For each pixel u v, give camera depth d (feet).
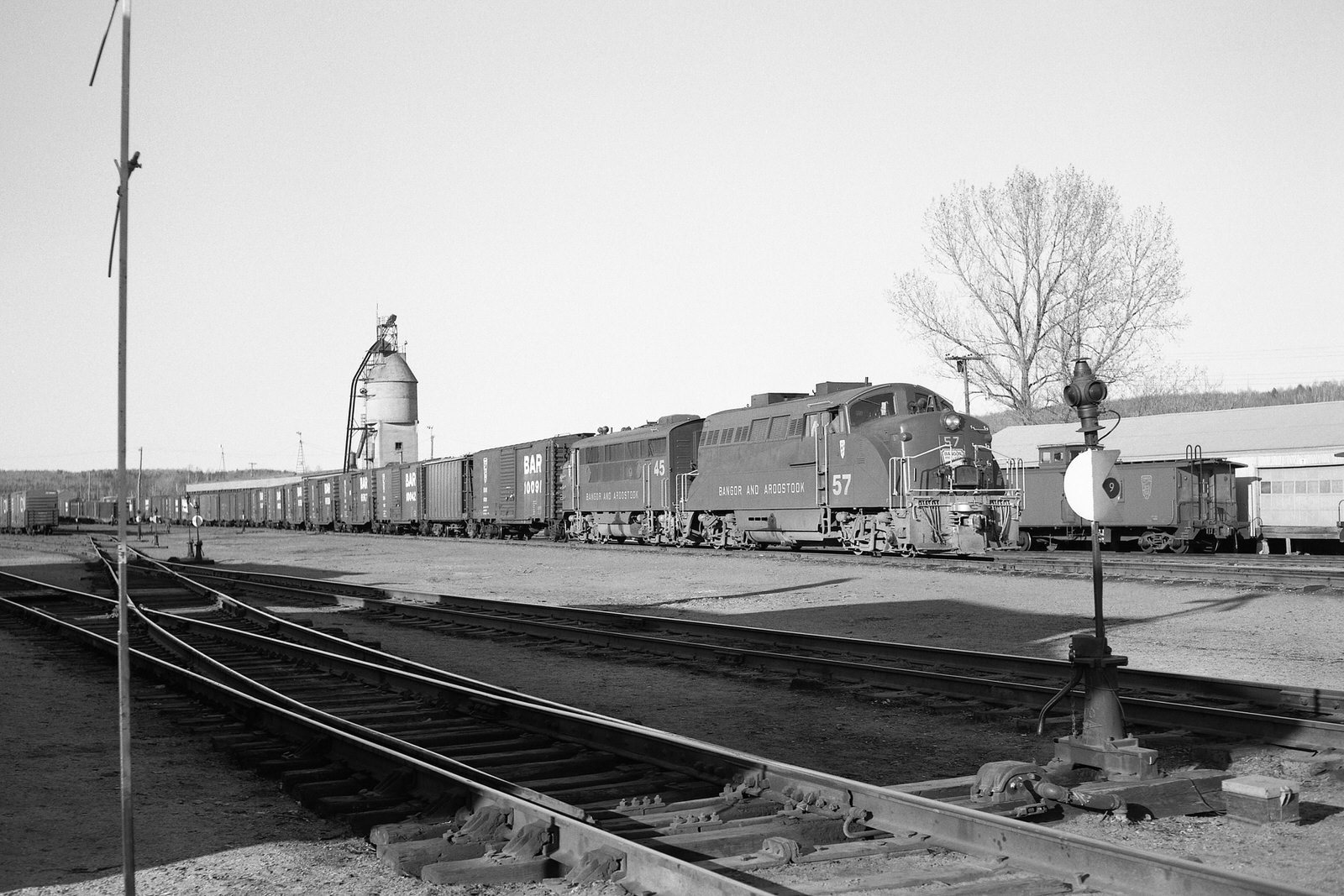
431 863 21.86
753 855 22.08
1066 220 163.63
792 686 42.11
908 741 33.42
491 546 163.02
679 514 131.54
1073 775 26.43
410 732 34.53
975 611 66.28
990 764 25.34
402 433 314.76
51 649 57.98
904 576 87.40
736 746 33.06
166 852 23.68
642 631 59.62
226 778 30.40
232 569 121.90
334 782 28.19
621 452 144.56
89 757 33.30
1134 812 24.68
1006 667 43.42
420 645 57.98
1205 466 118.93
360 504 244.63
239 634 57.77
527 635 59.31
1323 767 28.78
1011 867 20.89
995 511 93.86
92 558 150.20
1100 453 28.09
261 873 22.00
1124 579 81.92
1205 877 18.06
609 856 20.93
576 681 45.60
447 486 204.33
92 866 22.90
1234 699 37.96
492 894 20.57
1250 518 127.44
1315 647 50.67
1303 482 123.13
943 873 20.63
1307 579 75.66
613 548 139.44
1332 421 136.77
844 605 71.31
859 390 102.01
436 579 102.78
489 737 33.71
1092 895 19.34
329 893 20.80
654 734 29.68
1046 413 198.49
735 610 71.00
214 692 40.57
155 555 151.23
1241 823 24.18
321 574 113.19
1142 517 121.19
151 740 35.53
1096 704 27.22
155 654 54.08
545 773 29.12
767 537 115.55
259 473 626.64
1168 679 39.75
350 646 53.31
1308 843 22.75
